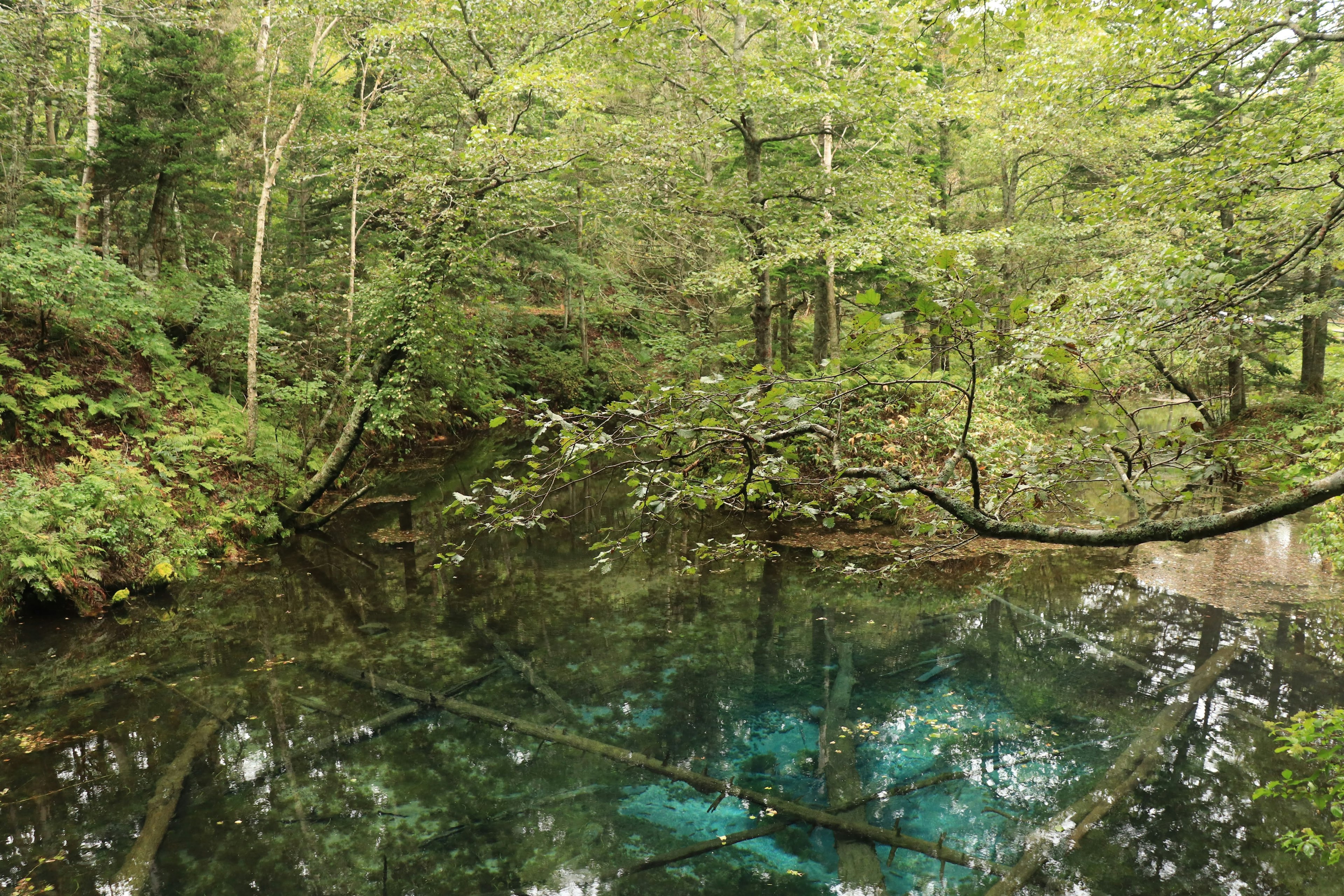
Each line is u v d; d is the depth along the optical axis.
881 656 7.30
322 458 13.57
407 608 8.83
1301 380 15.70
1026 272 18.20
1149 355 3.27
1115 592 8.88
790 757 5.52
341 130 13.32
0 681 6.75
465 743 5.74
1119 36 4.94
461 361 13.49
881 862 4.36
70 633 7.87
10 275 9.34
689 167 12.48
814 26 4.69
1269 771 5.15
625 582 9.79
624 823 4.79
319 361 14.41
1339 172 3.45
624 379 23.45
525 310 24.08
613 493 15.52
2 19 10.41
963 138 18.88
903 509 2.73
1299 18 4.12
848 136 14.79
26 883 4.16
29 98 13.09
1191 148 4.60
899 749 5.61
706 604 8.87
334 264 15.31
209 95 13.99
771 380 2.35
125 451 10.35
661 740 5.78
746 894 4.12
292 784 5.20
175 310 13.40
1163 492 2.64
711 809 4.92
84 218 12.05
